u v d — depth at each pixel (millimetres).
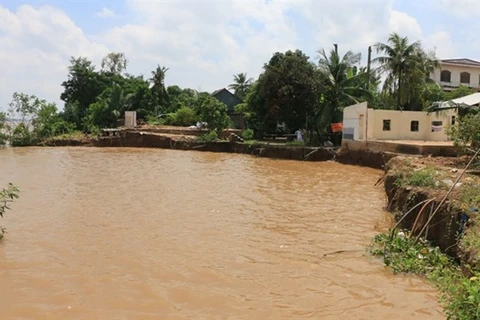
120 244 10258
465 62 55406
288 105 37531
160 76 63812
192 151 40344
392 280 8148
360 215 13680
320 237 11148
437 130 31234
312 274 8484
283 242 10680
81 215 13188
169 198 16406
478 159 16672
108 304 6988
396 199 13125
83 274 8266
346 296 7426
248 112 47594
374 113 31062
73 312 6691
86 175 22688
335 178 22766
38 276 8125
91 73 65500
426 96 39000
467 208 8797
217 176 23250
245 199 16500
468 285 5344
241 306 7004
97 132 49500
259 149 36562
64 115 58688
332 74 38406
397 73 36469
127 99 58344
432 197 10430
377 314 6730
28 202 15125
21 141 45875
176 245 10281
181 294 7438
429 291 7594
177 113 55219
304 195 17484
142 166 27469
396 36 36375
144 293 7449
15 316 6531
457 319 5242
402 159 18812
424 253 9023
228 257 9469
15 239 10516
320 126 37406
